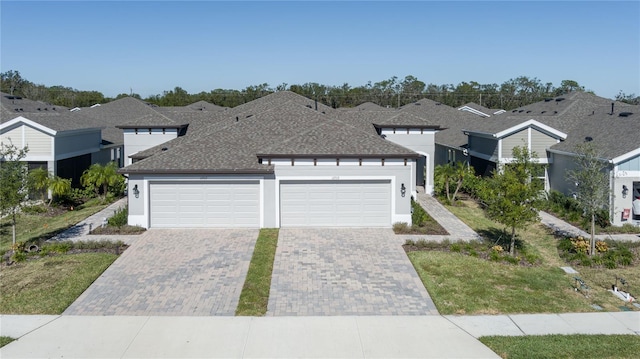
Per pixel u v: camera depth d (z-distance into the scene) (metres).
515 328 12.45
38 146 28.41
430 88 103.00
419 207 24.22
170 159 22.27
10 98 37.16
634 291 15.09
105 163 36.91
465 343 11.59
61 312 13.25
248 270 16.45
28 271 16.08
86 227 22.12
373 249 18.86
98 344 11.42
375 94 97.38
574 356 10.92
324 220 22.20
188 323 12.60
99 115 45.50
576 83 93.38
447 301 14.06
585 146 20.58
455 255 18.08
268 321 12.77
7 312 13.17
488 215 18.94
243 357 10.85
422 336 11.97
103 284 15.21
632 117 26.25
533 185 18.00
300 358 10.83
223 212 21.94
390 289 15.02
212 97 89.50
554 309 13.62
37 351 11.05
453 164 37.31
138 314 13.16
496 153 28.94
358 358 10.84
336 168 21.98
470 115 46.69
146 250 18.58
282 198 22.05
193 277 15.84
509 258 17.62
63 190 26.55
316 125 25.47
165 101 86.44
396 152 22.02
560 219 24.59
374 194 22.27
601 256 18.14
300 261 17.44
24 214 25.00
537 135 28.34
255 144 24.17
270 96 36.19
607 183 18.89
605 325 12.64
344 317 13.06
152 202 21.81
